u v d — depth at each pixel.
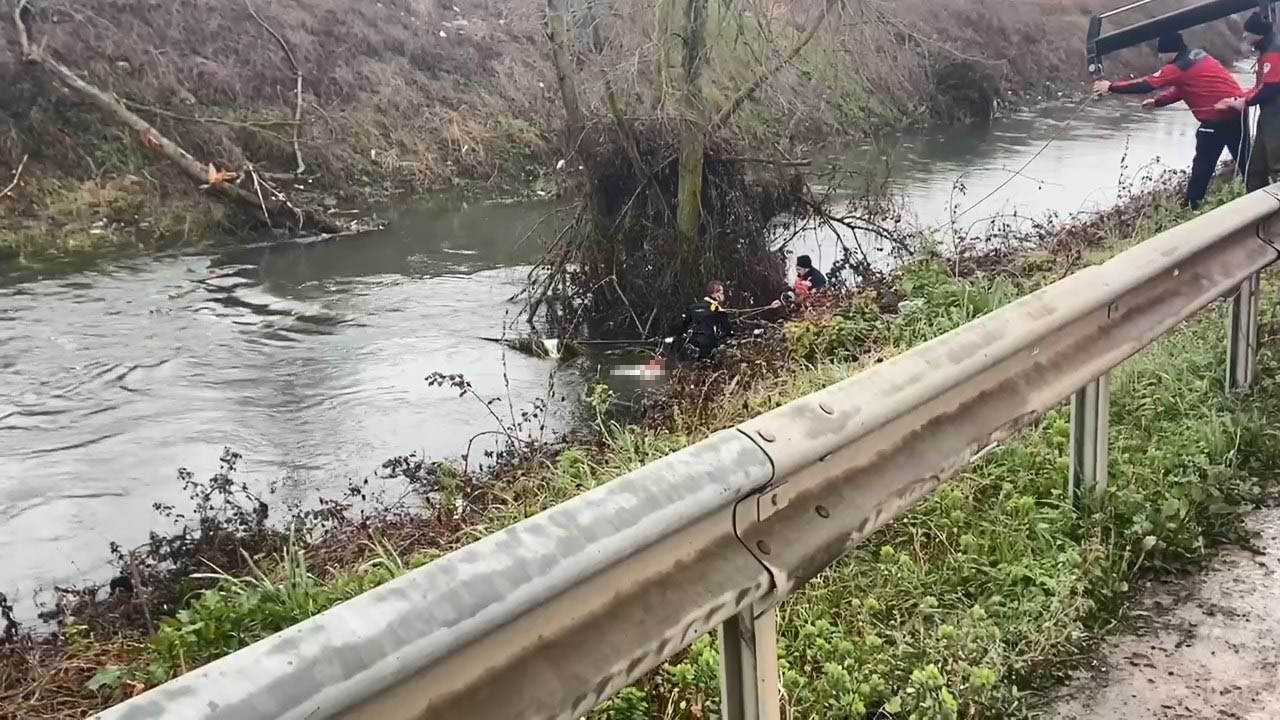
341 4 26.31
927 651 3.07
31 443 9.36
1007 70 31.23
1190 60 10.75
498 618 1.68
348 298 14.61
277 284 15.38
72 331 12.86
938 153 24.27
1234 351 4.83
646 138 13.66
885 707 2.78
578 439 8.21
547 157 24.17
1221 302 6.36
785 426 2.35
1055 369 3.40
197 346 12.34
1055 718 2.81
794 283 14.55
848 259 13.94
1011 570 3.52
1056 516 3.81
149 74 21.31
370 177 22.38
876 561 3.87
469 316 13.77
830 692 2.87
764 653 2.27
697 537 2.16
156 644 4.61
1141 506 3.68
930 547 3.91
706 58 13.09
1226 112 10.58
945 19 31.12
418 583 1.65
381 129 23.48
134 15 22.38
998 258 10.99
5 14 20.27
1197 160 10.99
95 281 15.35
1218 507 3.75
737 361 9.27
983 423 3.04
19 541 7.45
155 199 19.08
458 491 7.17
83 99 19.80
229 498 8.02
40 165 19.00
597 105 13.87
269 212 19.08
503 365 11.71
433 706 1.68
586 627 1.92
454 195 22.64
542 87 25.09
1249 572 3.49
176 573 6.27
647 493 2.01
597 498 1.95
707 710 2.94
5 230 17.56
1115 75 28.77
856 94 22.92
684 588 2.09
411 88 24.98
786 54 13.41
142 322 13.31
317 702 1.46
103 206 18.62
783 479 2.32
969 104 29.56
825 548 2.41
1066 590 3.28
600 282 13.44
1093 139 26.67
